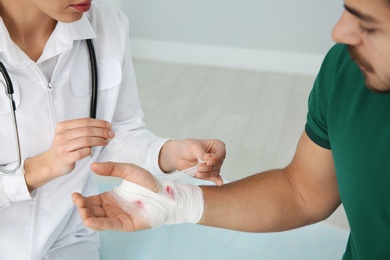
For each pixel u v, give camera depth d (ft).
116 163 3.99
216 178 4.42
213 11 13.42
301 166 4.37
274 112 11.58
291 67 13.53
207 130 10.76
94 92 4.81
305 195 4.40
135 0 13.58
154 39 13.89
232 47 13.69
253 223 4.34
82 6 4.13
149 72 13.30
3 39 4.19
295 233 5.67
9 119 4.44
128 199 3.96
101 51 4.90
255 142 10.41
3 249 4.66
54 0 4.00
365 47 3.01
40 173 4.23
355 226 3.90
